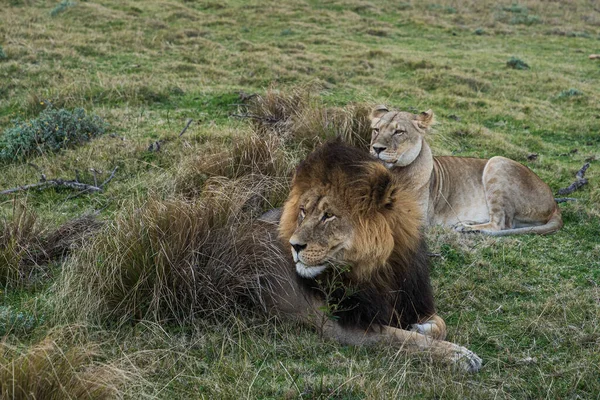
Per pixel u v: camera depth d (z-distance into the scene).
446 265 8.49
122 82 16.50
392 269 6.35
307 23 29.84
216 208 7.58
